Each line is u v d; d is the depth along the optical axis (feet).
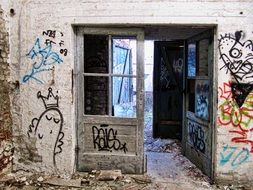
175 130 20.59
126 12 12.42
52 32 12.78
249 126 12.19
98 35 13.19
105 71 13.30
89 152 13.52
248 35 11.95
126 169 13.41
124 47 14.15
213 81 12.44
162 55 20.45
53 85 12.91
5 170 13.01
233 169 12.35
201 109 13.85
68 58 12.78
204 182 12.82
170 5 12.23
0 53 12.57
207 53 13.25
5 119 12.94
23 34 12.97
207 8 12.06
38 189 11.88
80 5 12.57
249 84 12.08
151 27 12.94
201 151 14.02
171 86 20.49
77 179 12.76
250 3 11.88
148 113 33.30
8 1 12.94
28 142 13.29
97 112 13.46
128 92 13.76
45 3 12.73
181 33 14.51
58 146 13.07
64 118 12.95
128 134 13.30
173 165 15.10
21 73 13.11
